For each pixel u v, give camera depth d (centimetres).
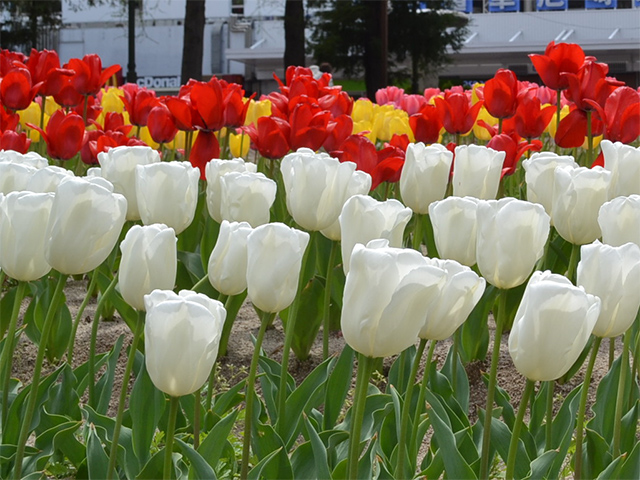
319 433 234
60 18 4131
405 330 159
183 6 4609
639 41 3981
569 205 242
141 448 225
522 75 4316
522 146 431
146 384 226
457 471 198
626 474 206
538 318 163
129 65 3067
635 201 213
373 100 2872
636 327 303
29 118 596
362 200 205
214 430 203
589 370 223
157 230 196
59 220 188
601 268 187
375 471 232
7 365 238
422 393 220
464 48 4178
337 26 2959
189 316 158
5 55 625
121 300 316
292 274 194
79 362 363
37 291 350
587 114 438
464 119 489
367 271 156
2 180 246
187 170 245
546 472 221
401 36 3228
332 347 382
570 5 4191
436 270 153
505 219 194
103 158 284
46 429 245
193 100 416
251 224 248
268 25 4666
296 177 239
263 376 267
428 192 306
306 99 459
